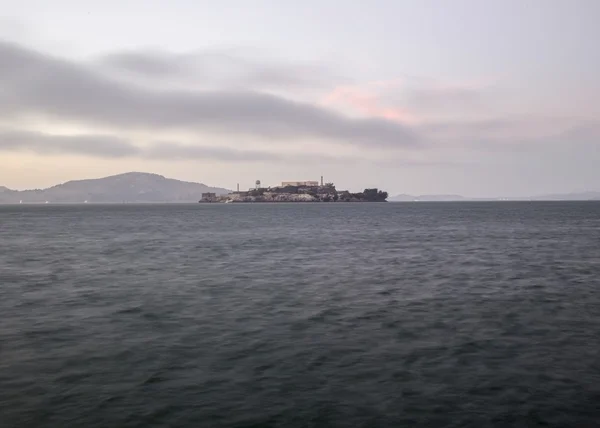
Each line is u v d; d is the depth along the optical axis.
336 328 18.67
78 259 43.06
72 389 12.41
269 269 36.41
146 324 19.33
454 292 26.66
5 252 49.16
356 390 12.36
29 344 16.48
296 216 159.88
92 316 20.75
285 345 16.36
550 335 17.61
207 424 10.52
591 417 10.88
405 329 18.50
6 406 11.39
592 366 14.20
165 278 31.98
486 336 17.48
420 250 50.81
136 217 158.12
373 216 155.12
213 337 17.39
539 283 29.70
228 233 79.81
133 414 10.97
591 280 30.83
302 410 11.20
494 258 43.31
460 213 177.50
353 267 37.53
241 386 12.63
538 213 172.25
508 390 12.38
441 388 12.51
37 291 27.03
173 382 12.91
